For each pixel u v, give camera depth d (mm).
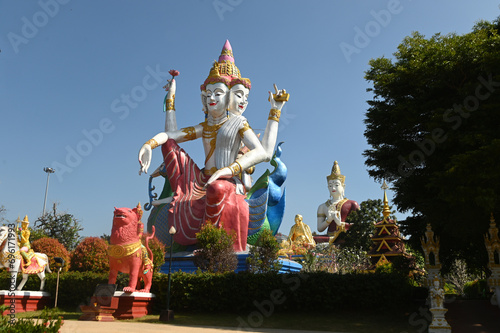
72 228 40844
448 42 16281
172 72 28375
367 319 15648
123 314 15898
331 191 58344
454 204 12930
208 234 20250
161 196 28453
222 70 27797
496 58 13781
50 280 20078
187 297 17453
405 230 20578
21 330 7223
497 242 14352
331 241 52125
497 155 12281
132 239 16609
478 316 15117
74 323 13641
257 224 25734
